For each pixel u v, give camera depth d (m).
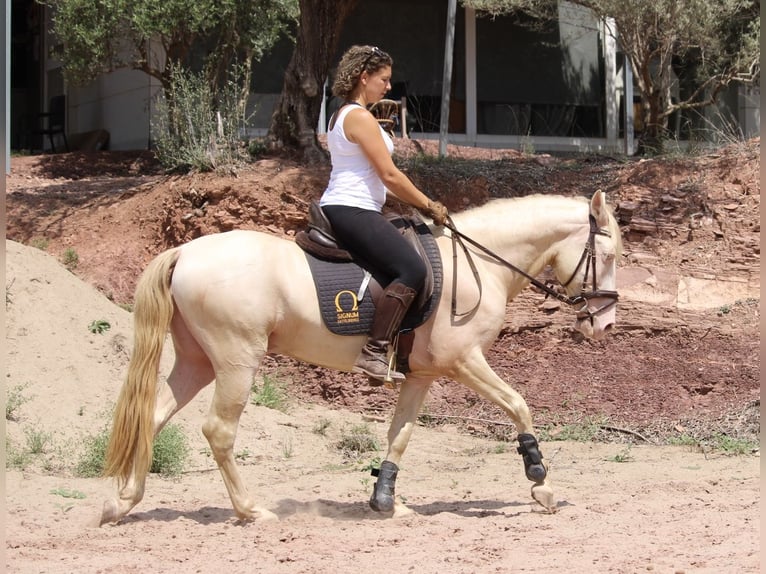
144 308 6.51
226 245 6.62
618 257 7.39
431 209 6.87
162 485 8.46
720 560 5.36
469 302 6.98
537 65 23.45
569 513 7.06
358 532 6.46
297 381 13.01
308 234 6.80
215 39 20.91
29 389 9.75
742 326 13.39
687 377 12.57
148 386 6.48
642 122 19.22
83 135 24.14
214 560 5.60
